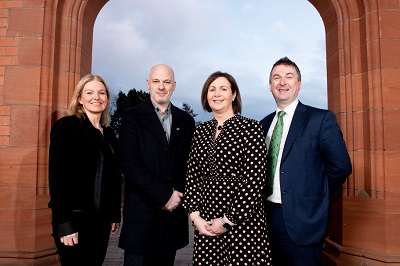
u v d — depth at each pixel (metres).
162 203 2.39
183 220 2.70
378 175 3.32
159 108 2.70
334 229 3.79
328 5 3.92
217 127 2.27
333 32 3.91
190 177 2.29
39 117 3.48
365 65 3.53
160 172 2.52
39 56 3.53
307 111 2.53
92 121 2.58
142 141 2.55
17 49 3.54
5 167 3.41
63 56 3.74
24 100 3.48
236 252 2.01
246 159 2.06
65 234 2.20
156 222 2.54
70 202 2.26
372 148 3.38
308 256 2.29
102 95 2.60
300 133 2.43
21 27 3.57
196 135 2.36
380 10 3.44
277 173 2.45
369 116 3.43
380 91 3.38
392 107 3.35
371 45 3.47
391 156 3.30
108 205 2.54
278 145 2.49
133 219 2.52
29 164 3.40
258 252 2.03
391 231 3.23
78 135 2.38
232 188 2.05
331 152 2.35
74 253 2.29
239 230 2.04
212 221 2.05
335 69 3.84
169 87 2.66
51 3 3.64
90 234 2.37
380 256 3.21
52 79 3.60
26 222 3.34
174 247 2.58
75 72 3.79
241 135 2.10
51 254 3.41
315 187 2.35
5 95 3.49
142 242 2.48
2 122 3.47
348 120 3.62
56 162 2.25
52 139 2.34
